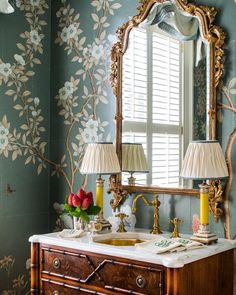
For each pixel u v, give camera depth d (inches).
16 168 124.6
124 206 113.3
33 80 129.0
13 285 123.3
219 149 91.8
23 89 126.3
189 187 101.6
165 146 105.6
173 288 78.9
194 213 102.0
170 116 105.0
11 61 123.3
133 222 111.8
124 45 113.3
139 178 109.9
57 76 130.6
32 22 128.6
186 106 102.4
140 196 104.0
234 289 94.0
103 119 119.8
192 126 101.5
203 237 91.1
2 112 121.4
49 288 99.0
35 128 129.5
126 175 112.1
